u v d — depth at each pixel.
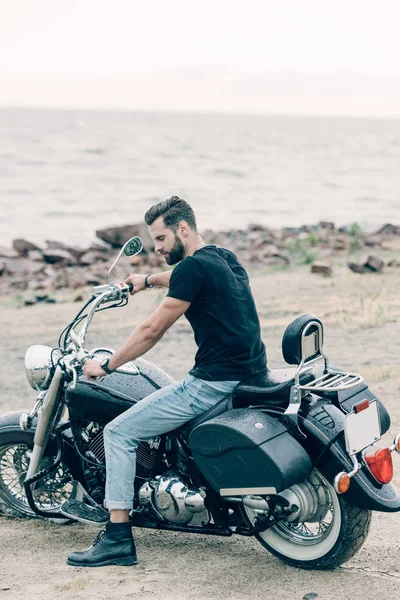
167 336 14.01
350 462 4.77
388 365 10.80
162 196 64.69
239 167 97.19
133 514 5.31
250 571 5.12
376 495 4.73
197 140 165.62
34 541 5.70
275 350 12.20
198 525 5.19
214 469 4.91
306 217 53.25
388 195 68.50
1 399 10.26
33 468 5.57
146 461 5.33
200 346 5.16
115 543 5.23
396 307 15.56
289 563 5.15
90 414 5.37
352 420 4.80
